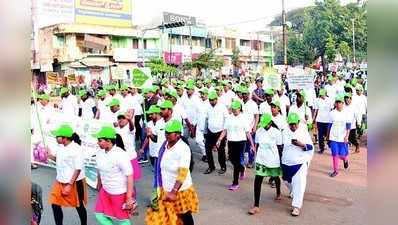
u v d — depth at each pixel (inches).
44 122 430.6
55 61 1459.2
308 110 399.9
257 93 507.5
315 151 474.0
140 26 1697.8
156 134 310.2
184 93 478.6
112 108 366.3
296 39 2792.8
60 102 552.7
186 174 199.2
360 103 456.1
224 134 377.7
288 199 309.7
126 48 1647.4
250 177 377.4
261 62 2472.9
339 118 364.8
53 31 1467.8
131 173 206.8
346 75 1016.2
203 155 442.6
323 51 2445.9
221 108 385.1
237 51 2260.1
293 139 267.9
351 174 372.5
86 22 1581.0
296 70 483.8
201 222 262.8
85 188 241.1
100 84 1243.2
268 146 275.4
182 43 1953.7
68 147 228.4
